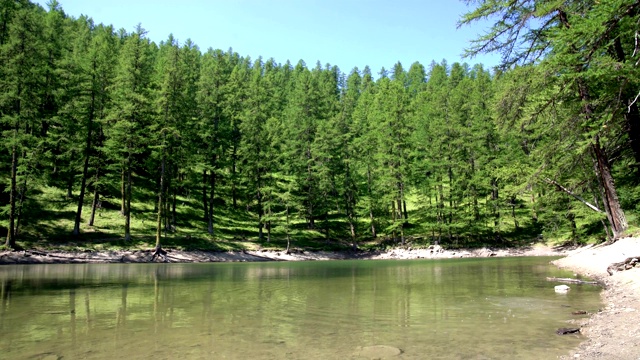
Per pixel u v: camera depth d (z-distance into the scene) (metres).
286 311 10.34
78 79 36.69
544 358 6.12
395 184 47.19
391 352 6.52
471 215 46.25
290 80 88.81
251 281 17.94
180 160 39.25
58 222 33.88
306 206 47.50
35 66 31.86
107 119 34.31
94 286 15.66
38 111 33.56
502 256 41.56
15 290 14.39
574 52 11.72
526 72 14.49
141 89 38.41
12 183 28.78
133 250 32.22
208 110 43.56
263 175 44.06
